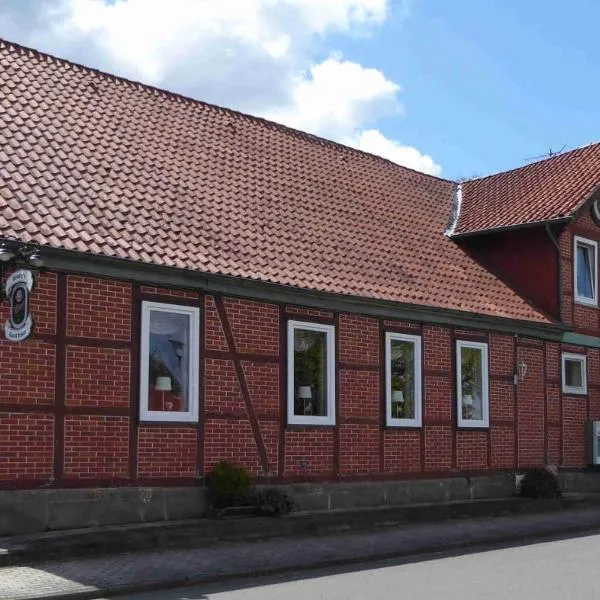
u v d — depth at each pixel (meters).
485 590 9.76
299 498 14.47
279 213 16.56
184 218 14.42
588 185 20.64
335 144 21.30
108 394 12.20
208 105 19.08
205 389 13.38
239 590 9.66
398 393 16.44
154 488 12.62
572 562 11.97
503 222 20.48
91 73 17.22
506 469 18.42
